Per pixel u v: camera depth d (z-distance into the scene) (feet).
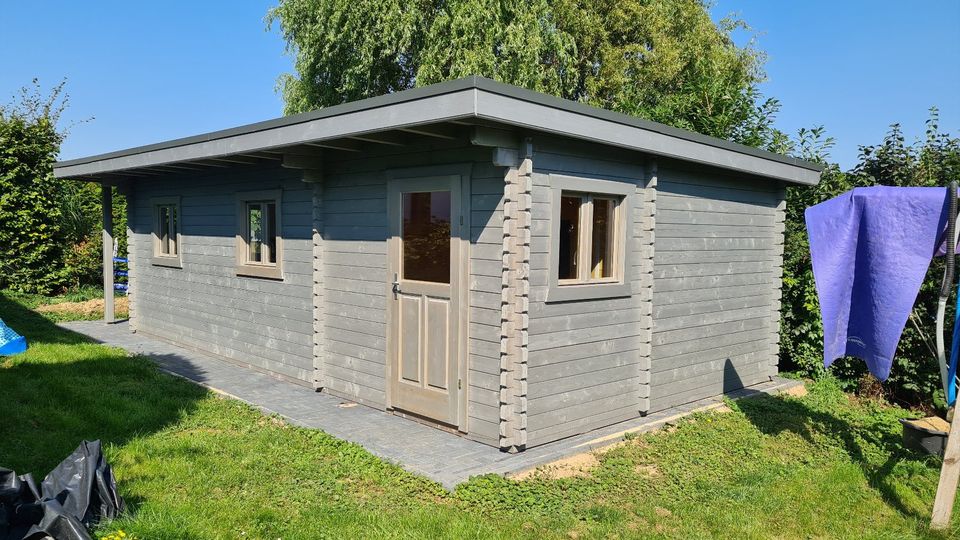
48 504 9.46
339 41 57.26
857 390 25.17
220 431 16.67
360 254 20.01
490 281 15.78
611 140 15.84
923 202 13.55
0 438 14.79
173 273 30.42
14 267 44.80
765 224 24.35
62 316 37.14
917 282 13.69
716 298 22.17
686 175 20.42
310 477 13.76
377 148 18.97
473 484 13.32
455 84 12.75
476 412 16.35
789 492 14.20
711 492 13.94
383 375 19.30
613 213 18.30
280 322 23.63
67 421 16.37
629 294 18.48
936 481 15.40
